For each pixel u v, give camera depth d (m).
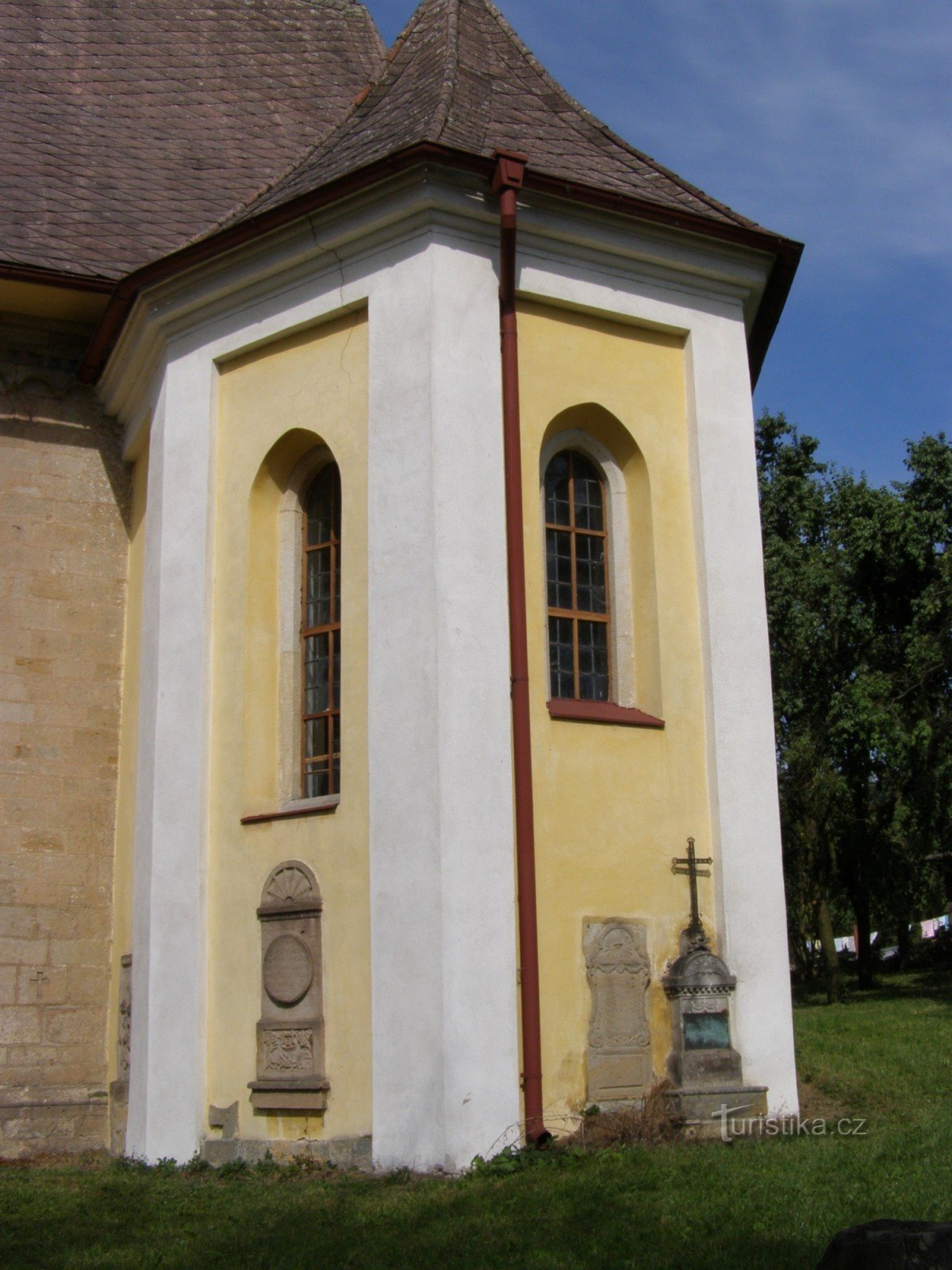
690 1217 7.86
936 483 29.17
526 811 10.38
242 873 11.27
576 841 10.78
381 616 10.73
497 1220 8.11
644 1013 10.75
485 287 11.24
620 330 12.08
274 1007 10.77
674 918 11.09
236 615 11.90
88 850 13.51
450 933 9.89
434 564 10.50
